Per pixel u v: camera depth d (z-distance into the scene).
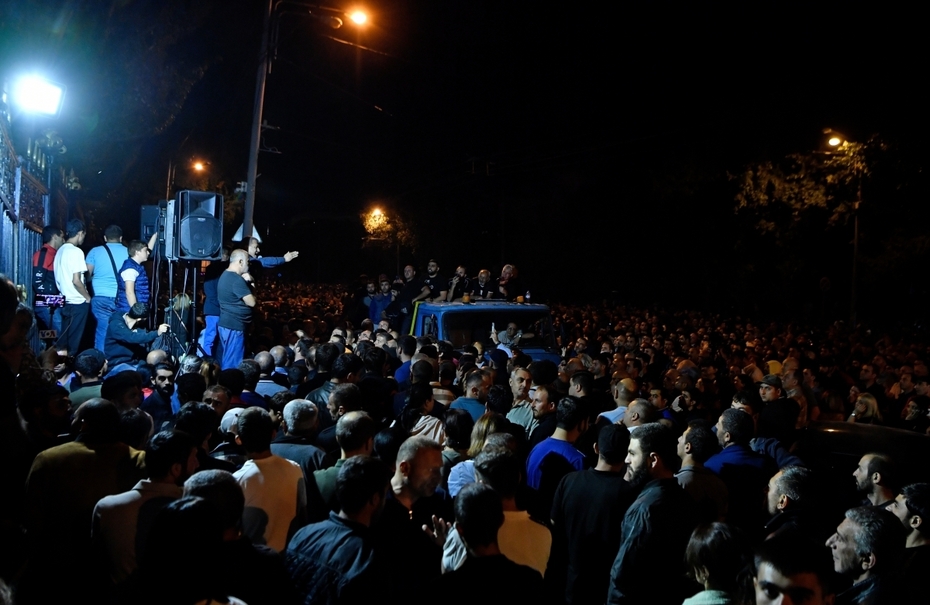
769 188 30.77
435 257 61.03
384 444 5.32
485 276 15.31
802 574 3.25
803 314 35.72
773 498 4.94
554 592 5.28
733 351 15.55
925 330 28.77
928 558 4.27
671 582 4.66
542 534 4.44
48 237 10.54
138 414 5.16
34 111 10.52
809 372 11.66
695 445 5.42
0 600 2.54
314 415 5.57
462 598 3.42
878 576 3.90
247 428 4.71
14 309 3.84
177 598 2.79
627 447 5.20
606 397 8.61
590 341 15.23
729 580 3.69
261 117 20.41
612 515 5.09
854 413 9.95
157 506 4.08
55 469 4.51
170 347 10.50
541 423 6.93
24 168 11.80
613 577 4.75
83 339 10.68
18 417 3.84
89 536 4.48
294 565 3.78
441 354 10.03
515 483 4.40
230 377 6.82
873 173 26.23
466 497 3.56
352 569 3.70
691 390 8.55
